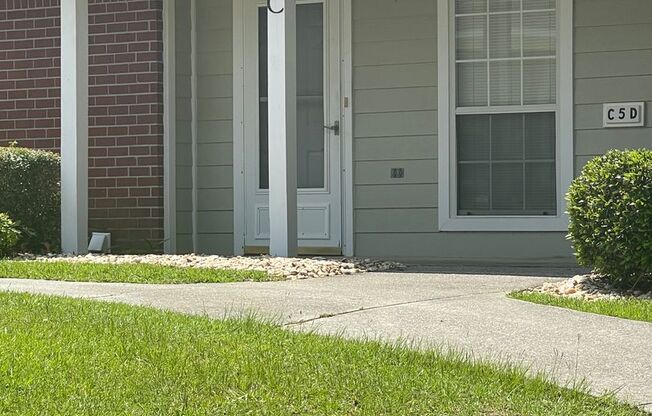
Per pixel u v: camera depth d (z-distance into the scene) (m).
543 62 11.50
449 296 7.74
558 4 11.41
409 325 6.41
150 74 12.09
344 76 12.08
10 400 4.23
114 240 12.20
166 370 4.76
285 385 4.59
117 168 12.20
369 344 5.50
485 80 11.66
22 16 12.77
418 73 11.84
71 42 11.11
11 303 6.57
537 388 4.79
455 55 11.71
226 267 9.53
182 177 12.42
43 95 12.69
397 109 11.91
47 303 6.61
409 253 11.86
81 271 8.94
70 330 5.59
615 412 4.48
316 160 12.21
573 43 11.38
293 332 5.87
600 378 5.12
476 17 11.67
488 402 4.52
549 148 11.48
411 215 11.86
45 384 4.48
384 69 11.95
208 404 4.29
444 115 11.73
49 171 11.31
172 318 6.14
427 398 4.52
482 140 11.68
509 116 11.59
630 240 7.98
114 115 12.22
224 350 5.20
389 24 11.93
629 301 7.45
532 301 7.48
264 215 12.40
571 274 9.67
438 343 5.85
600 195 8.18
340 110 12.10
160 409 4.19
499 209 11.62
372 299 7.48
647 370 5.29
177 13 12.42
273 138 10.38
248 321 6.03
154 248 12.05
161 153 12.12
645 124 11.20
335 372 4.84
